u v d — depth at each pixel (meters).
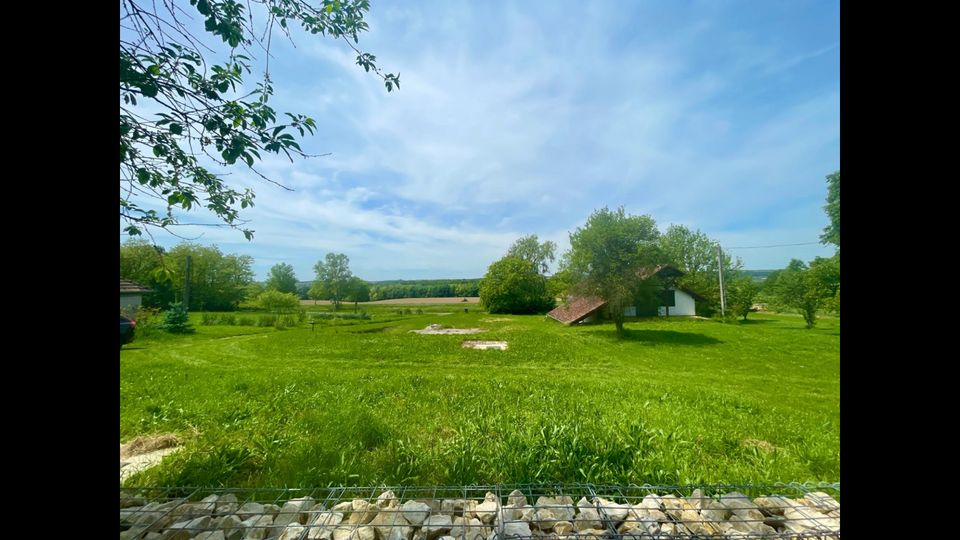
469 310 41.09
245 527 1.89
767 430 4.54
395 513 1.99
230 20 2.57
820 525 1.93
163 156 2.50
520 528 1.88
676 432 3.96
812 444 3.87
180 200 2.70
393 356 11.75
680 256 34.47
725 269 31.38
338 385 7.14
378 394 6.46
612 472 2.75
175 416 4.82
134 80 2.16
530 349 13.09
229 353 12.45
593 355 11.84
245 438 3.83
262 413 5.00
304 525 1.92
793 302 18.81
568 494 2.38
